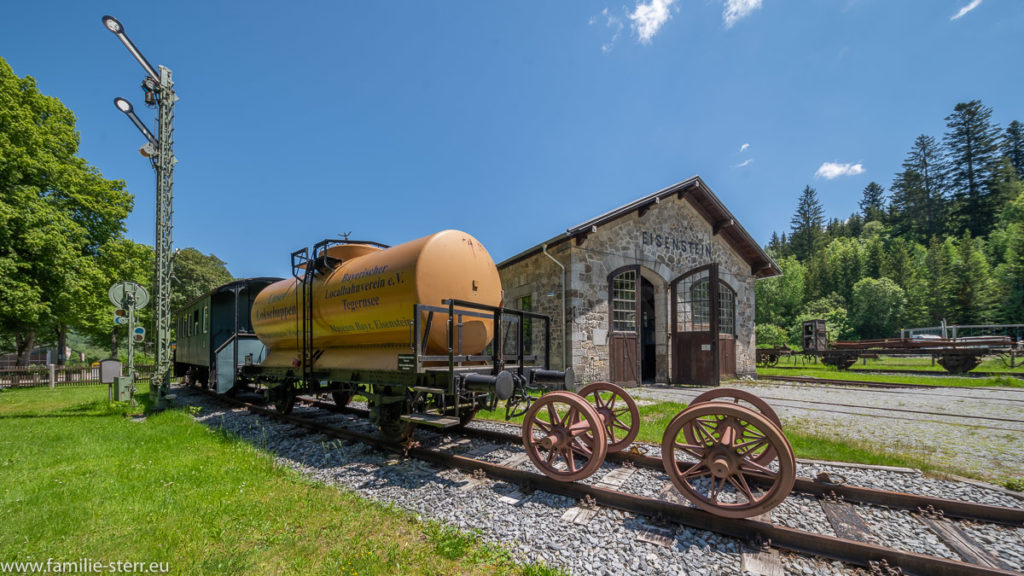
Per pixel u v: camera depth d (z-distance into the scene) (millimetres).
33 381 17141
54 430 7195
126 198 23000
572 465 4230
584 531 3416
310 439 6582
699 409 3521
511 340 15453
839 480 4434
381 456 5629
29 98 18469
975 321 42875
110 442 6191
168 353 9945
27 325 19438
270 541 3131
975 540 3230
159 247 9953
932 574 2744
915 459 5070
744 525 3271
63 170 18906
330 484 4535
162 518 3512
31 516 3514
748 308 18453
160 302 9891
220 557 2869
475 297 6148
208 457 5328
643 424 7230
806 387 13883
